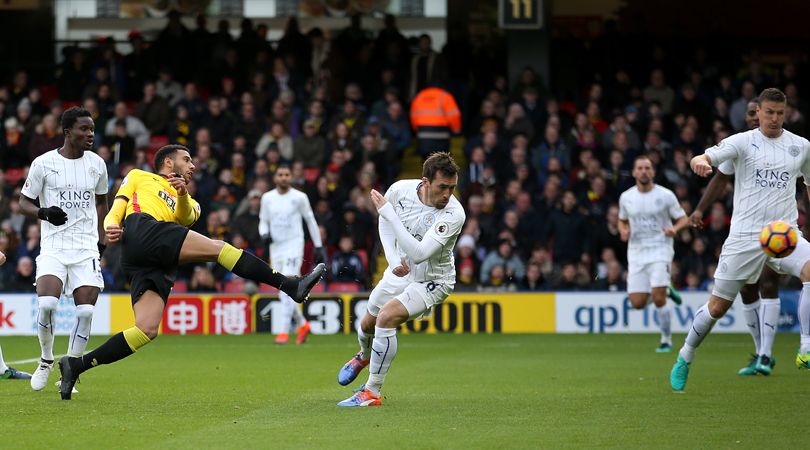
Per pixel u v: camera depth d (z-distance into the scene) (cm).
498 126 6225
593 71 6662
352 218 5488
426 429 2019
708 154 2597
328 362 3575
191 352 4059
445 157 2220
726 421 2127
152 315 2339
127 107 6606
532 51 6469
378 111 6266
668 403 2417
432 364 3519
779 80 6544
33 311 5200
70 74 6631
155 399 2497
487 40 7212
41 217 2520
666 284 4078
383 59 6544
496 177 5856
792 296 5194
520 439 1905
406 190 2319
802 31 7250
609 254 5325
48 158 2592
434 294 2319
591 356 3856
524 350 4172
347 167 5819
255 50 6675
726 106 6347
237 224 5478
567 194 5444
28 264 5328
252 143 6131
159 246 2305
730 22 7244
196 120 6197
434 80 6425
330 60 6525
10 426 2055
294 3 7950
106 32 7819
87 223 2628
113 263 5453
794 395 2570
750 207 2602
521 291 5306
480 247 5525
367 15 7706
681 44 6706
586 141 6034
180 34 6738
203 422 2112
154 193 2400
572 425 2072
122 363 3550
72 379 2380
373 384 2359
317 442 1869
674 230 3984
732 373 3152
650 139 5916
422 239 2298
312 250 5512
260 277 2297
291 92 6375
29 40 7394
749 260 2588
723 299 2609
